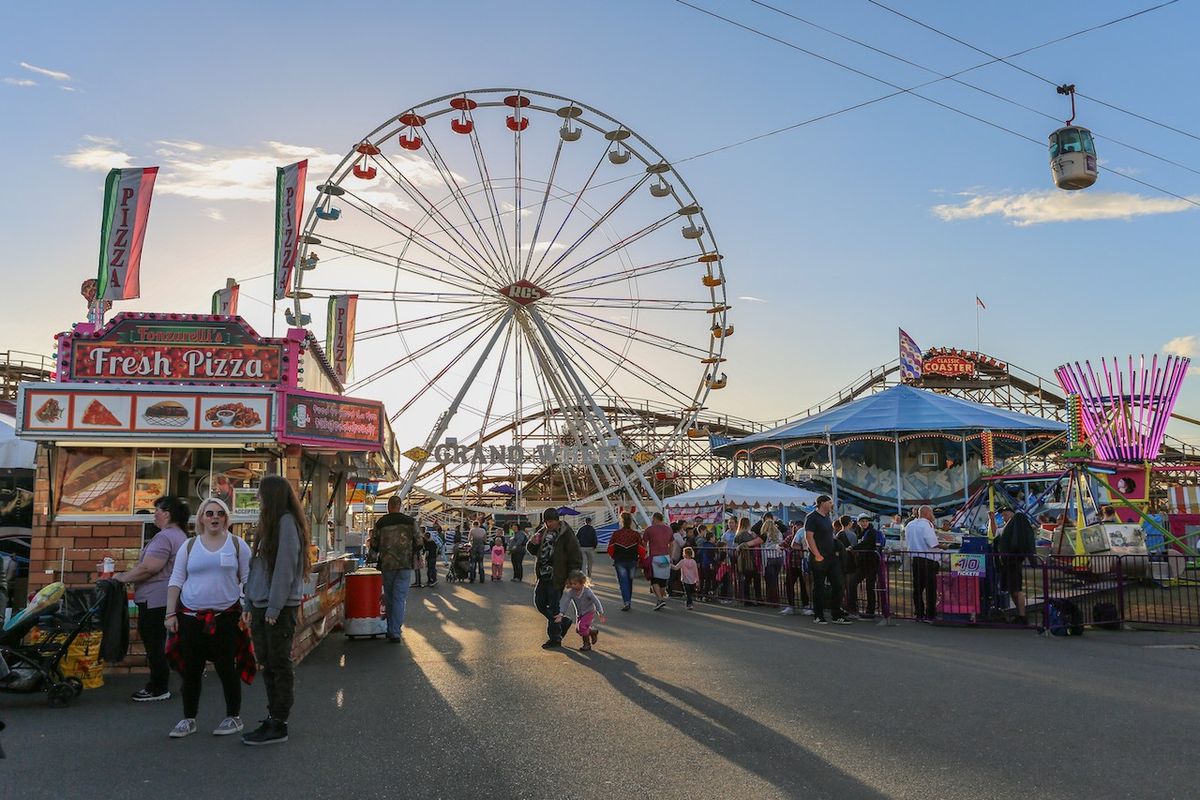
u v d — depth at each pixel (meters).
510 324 35.06
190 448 11.70
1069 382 23.47
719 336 37.09
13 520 13.95
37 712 8.02
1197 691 8.52
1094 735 6.77
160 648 8.52
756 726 7.12
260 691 8.93
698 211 36.38
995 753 6.26
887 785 5.54
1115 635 13.10
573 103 34.25
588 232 35.81
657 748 6.47
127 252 14.05
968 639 12.63
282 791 5.55
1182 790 5.39
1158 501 31.36
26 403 10.73
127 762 6.26
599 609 11.62
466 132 33.31
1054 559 14.30
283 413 11.23
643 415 55.16
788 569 16.62
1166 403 22.41
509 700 8.30
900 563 16.95
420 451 34.66
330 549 15.70
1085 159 14.84
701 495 31.38
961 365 62.34
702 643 12.24
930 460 45.41
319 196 32.38
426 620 15.70
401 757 6.31
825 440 41.25
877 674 9.55
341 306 28.95
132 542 10.89
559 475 55.97
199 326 11.53
